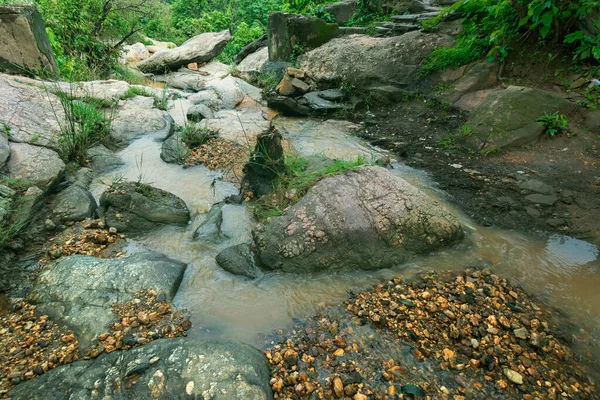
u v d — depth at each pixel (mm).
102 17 9719
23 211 3488
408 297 2838
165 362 2154
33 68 6586
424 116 6730
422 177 4746
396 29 8859
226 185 4551
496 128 5238
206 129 5824
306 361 2332
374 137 6188
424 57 7480
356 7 11219
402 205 3432
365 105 7621
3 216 3340
